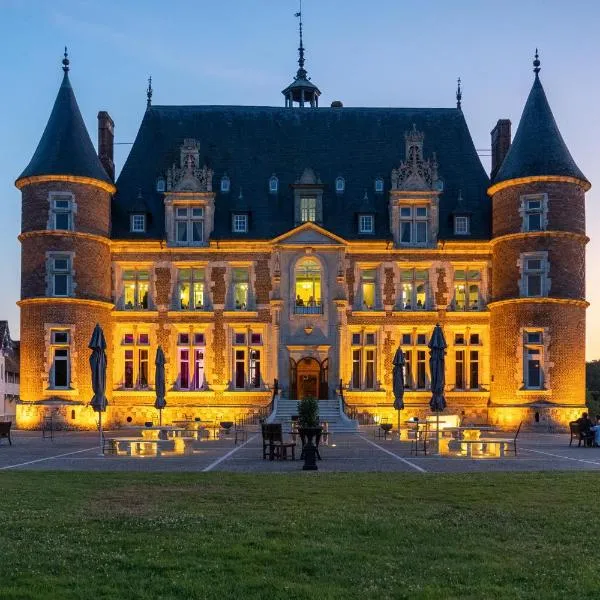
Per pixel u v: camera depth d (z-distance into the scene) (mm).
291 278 46125
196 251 46406
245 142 50281
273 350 45781
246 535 11797
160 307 46219
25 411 42906
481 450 28484
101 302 44500
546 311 43188
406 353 46344
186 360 46312
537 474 19562
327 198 48094
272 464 23031
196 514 13484
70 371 43188
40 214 43719
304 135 50656
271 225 47094
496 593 9133
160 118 51031
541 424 42562
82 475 19250
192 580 9523
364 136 50750
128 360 46250
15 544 11273
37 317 43250
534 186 43875
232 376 46062
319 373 46031
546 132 44812
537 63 46375
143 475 19250
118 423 45594
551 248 43500
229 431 39844
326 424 32688
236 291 46625
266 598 8906
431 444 31047
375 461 24141
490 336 46000
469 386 46219
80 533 11969
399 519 13102
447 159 50094
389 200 47438
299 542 11414
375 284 46688
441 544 11414
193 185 46594
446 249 46562
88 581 9523
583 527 12594
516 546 11312
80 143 45031
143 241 46188
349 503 14789
